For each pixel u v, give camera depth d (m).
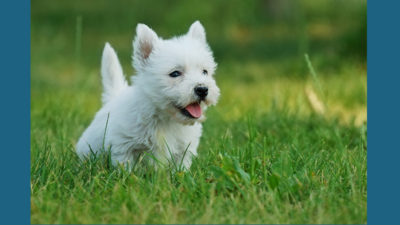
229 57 19.06
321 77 14.19
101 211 5.38
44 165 6.38
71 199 5.58
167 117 6.63
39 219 5.24
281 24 23.41
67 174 6.27
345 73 14.48
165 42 6.81
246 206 5.32
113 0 26.72
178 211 5.29
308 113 10.45
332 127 9.02
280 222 5.12
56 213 5.36
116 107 6.80
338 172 6.22
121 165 6.18
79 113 10.15
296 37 20.55
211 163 6.67
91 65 17.91
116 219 5.21
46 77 16.05
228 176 5.76
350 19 20.30
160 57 6.54
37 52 19.72
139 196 5.49
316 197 5.49
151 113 6.54
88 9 26.42
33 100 12.35
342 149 6.74
